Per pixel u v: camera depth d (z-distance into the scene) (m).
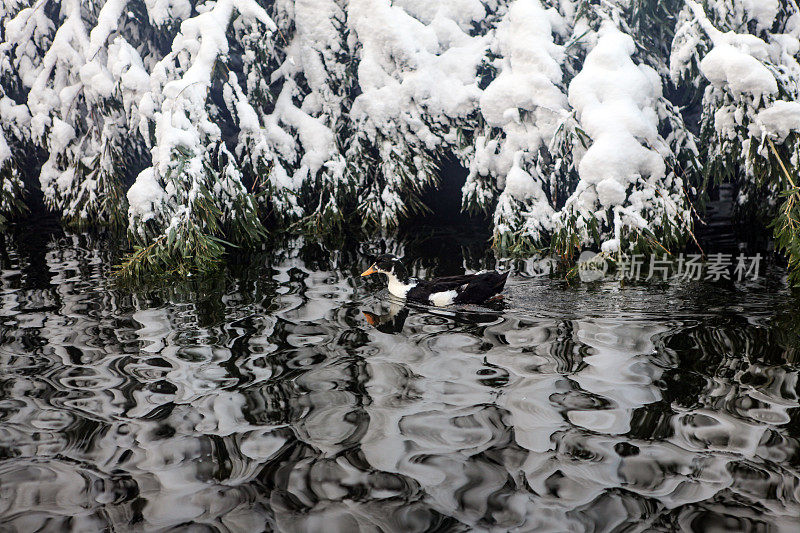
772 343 4.04
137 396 3.49
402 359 3.95
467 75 7.88
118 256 7.16
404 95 7.87
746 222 7.47
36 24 8.90
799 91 6.13
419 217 9.01
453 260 6.81
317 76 8.41
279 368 3.84
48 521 2.48
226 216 7.21
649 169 6.17
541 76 6.86
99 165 8.52
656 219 6.17
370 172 8.50
